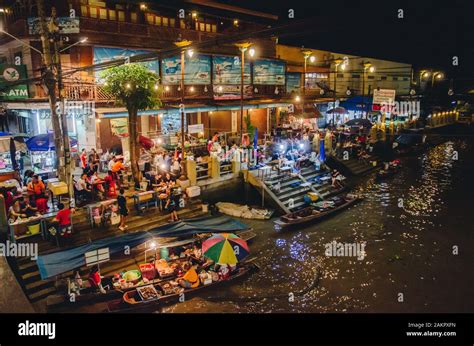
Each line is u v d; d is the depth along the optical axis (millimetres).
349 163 31625
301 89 38312
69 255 12609
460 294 14266
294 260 16641
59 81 15883
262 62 33094
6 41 23875
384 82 45219
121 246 13258
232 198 22562
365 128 36500
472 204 24344
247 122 29156
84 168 18484
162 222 17375
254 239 18578
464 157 39438
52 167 20391
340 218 21672
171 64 26344
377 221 21281
